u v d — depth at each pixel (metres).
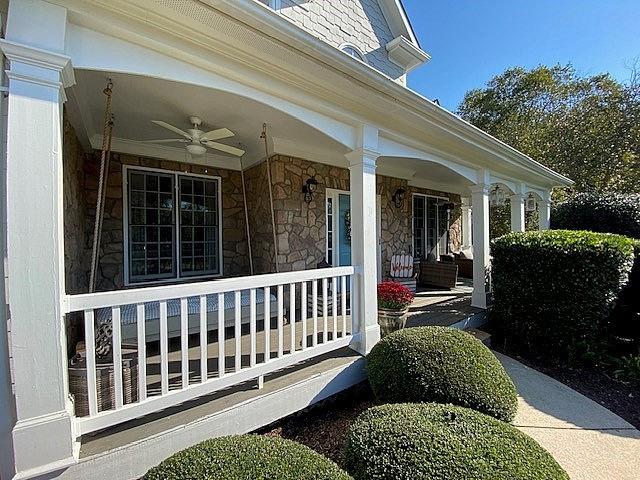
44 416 1.68
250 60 2.55
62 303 1.77
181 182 5.34
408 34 6.88
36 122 1.70
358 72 2.88
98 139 4.40
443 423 1.93
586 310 4.13
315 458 1.50
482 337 4.75
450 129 4.25
